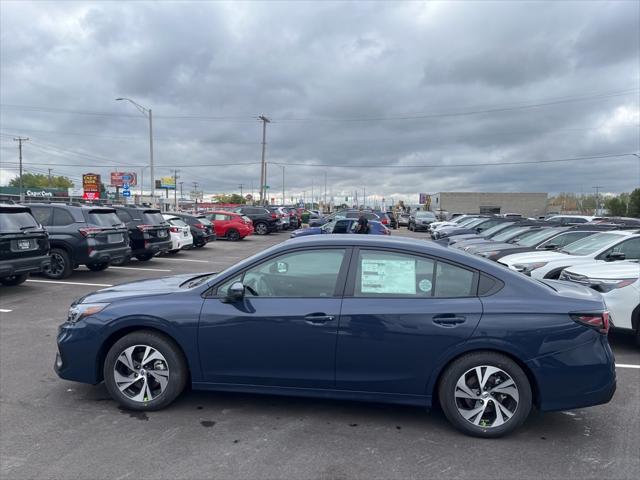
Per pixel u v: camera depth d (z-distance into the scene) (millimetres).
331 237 4062
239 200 119188
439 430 3719
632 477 3109
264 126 54219
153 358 3914
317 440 3525
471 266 3756
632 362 5648
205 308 3830
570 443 3555
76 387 4473
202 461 3205
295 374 3750
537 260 8656
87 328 3951
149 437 3527
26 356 5391
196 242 19250
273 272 3914
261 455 3299
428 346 3574
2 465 3121
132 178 54688
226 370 3832
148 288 4281
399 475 3084
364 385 3686
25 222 8672
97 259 10656
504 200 80562
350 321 3643
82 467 3105
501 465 3227
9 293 9094
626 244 8164
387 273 3787
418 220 40438
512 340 3498
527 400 3537
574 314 3541
